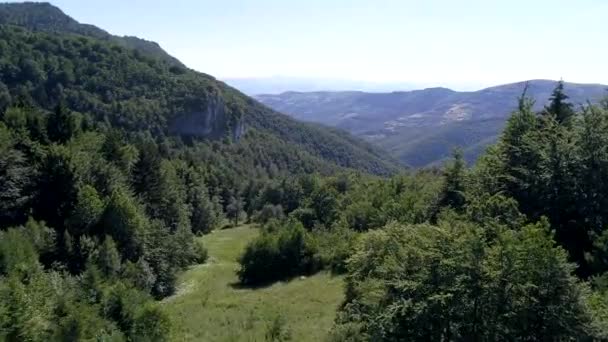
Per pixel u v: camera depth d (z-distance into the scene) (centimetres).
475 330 1388
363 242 2766
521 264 1394
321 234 4900
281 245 4500
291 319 2853
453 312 1406
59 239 3941
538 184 2412
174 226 5975
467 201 2823
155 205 5838
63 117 5106
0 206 4050
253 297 3712
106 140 5381
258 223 9044
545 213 2334
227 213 9969
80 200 4231
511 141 2825
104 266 3825
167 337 2472
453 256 1449
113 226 4281
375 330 1520
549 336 1364
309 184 9506
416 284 1464
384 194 5550
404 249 1667
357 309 2309
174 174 7131
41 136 4866
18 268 3050
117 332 2300
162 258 4528
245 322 2841
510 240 1435
